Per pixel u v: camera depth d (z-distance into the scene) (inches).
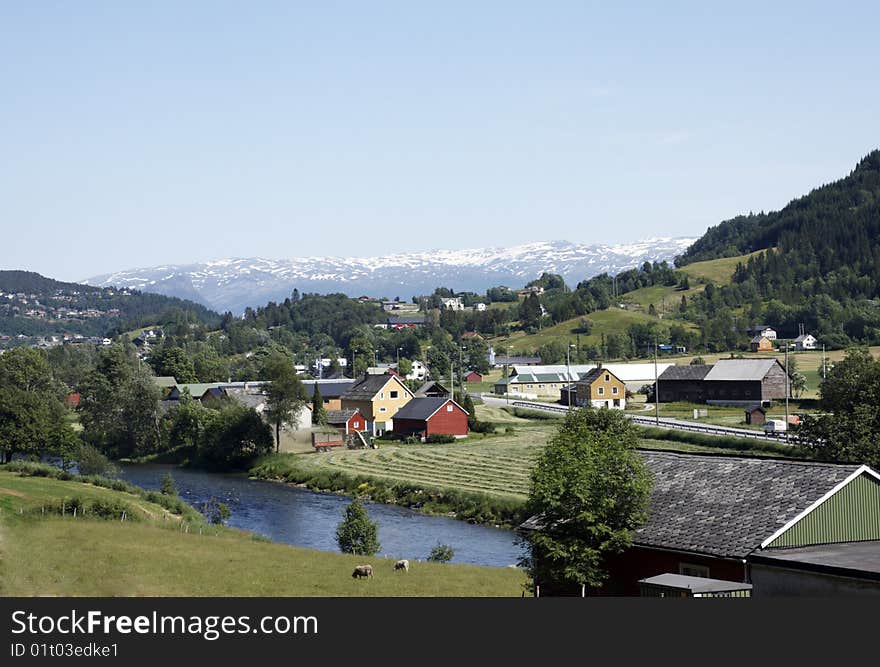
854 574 1138.0
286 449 4795.8
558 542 1369.3
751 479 1419.8
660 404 6579.7
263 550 1996.8
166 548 1903.3
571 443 1417.3
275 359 4744.1
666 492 1469.0
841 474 1343.5
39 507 2260.1
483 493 3161.9
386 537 2620.6
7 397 3873.0
